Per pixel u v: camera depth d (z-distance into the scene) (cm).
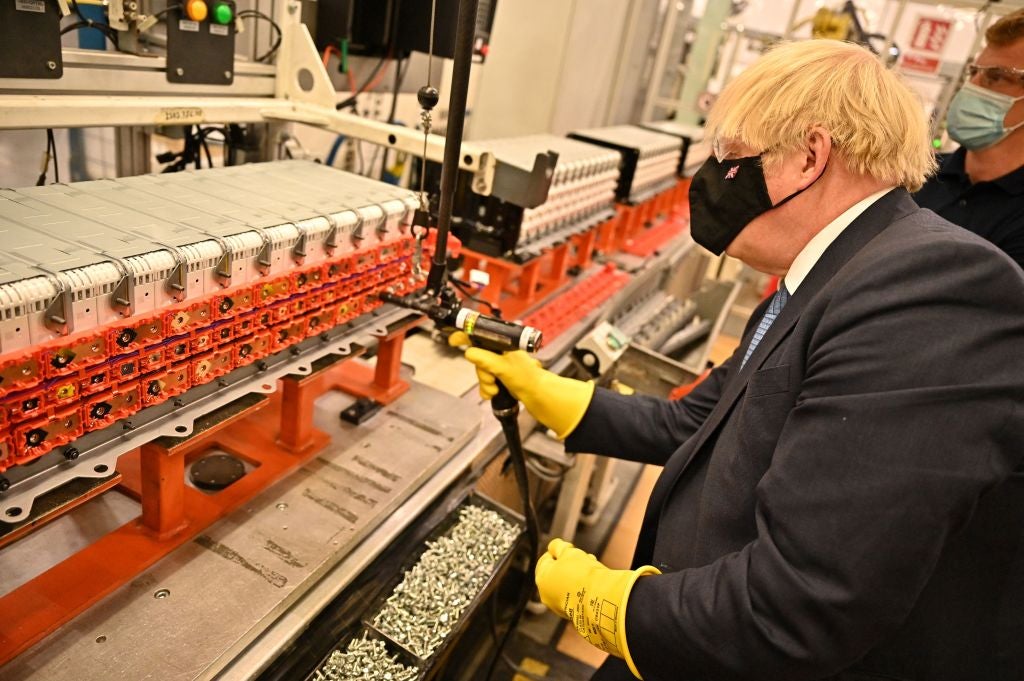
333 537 123
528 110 352
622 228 348
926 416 72
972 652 97
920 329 75
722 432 105
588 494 295
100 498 130
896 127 90
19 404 80
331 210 125
